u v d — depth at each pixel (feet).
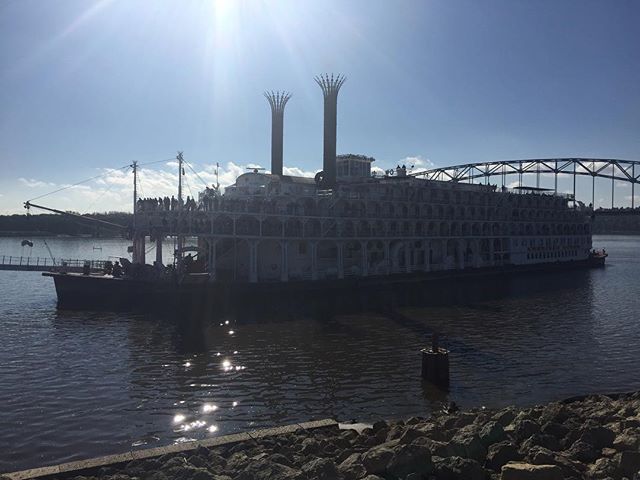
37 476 63.41
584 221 488.85
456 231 358.43
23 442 89.15
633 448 62.95
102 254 587.27
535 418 79.20
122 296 221.87
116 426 96.12
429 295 265.34
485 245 393.50
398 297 255.91
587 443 65.51
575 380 123.85
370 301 242.17
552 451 63.77
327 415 101.71
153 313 206.28
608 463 58.34
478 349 152.76
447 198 355.15
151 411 103.50
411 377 125.29
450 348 153.58
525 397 112.06
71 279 224.94
